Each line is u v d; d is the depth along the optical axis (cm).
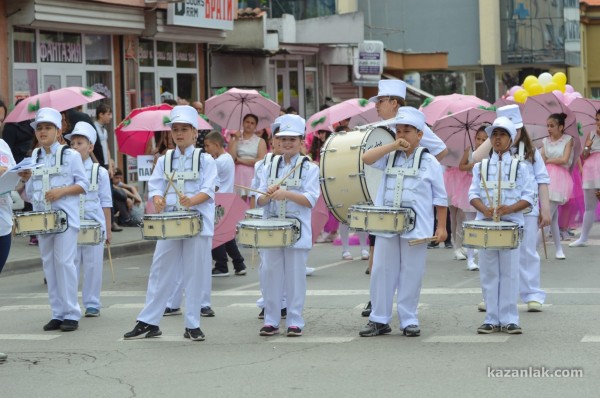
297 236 1184
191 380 998
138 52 2689
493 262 1179
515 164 1197
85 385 991
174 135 1209
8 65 2278
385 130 1329
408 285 1172
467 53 5056
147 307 1206
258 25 3120
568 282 1555
